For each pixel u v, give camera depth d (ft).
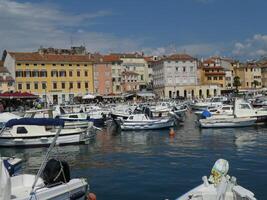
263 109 166.50
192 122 196.95
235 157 90.68
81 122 136.36
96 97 332.39
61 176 45.14
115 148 113.50
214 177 44.88
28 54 367.45
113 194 60.64
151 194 60.08
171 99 379.35
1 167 37.22
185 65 444.55
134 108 211.41
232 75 529.45
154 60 508.94
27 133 114.62
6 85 343.05
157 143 122.11
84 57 389.60
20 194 42.96
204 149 105.70
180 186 64.34
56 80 369.30
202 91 446.60
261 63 554.46
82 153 104.83
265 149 102.42
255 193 58.85
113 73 438.40
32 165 88.53
